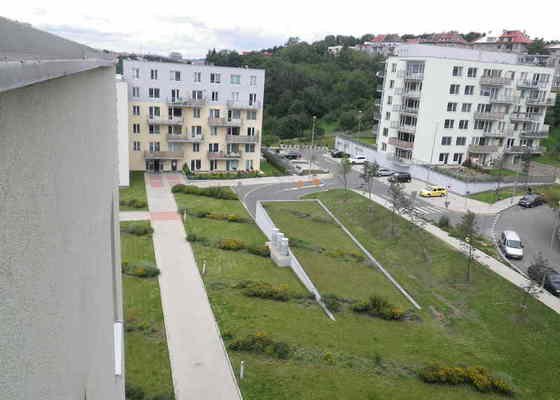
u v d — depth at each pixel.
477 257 25.16
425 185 48.47
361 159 59.94
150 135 49.12
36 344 2.40
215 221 33.97
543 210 40.00
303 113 87.38
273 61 105.12
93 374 4.64
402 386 15.70
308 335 18.53
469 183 44.78
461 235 27.47
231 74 49.56
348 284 23.39
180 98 48.69
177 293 21.67
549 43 117.69
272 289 21.75
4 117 1.93
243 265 25.77
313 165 58.28
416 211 37.09
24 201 2.23
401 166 54.22
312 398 14.80
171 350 16.97
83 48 4.70
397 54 62.84
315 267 25.06
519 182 48.22
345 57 120.44
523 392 15.98
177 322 19.00
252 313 20.06
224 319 19.44
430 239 29.48
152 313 19.64
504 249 29.14
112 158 9.05
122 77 46.41
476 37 141.25
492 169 54.34
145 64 46.75
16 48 2.29
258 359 16.70
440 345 18.50
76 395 3.52
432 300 22.36
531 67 55.00
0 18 2.00
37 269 2.45
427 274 25.22
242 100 50.78
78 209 3.87
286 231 30.66
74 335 3.49
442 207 40.09
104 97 6.90
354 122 87.38
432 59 50.25
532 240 32.38
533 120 57.50
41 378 2.48
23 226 2.21
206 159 51.59
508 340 19.12
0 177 1.89
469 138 54.66
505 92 54.53
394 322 20.09
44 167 2.64
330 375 15.98
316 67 111.12
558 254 29.98
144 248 27.50
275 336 18.25
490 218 37.25
